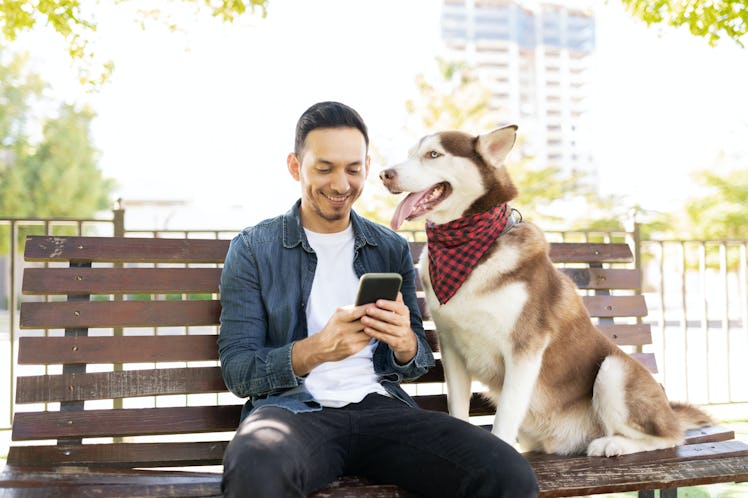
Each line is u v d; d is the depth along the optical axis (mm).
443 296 2521
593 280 3236
